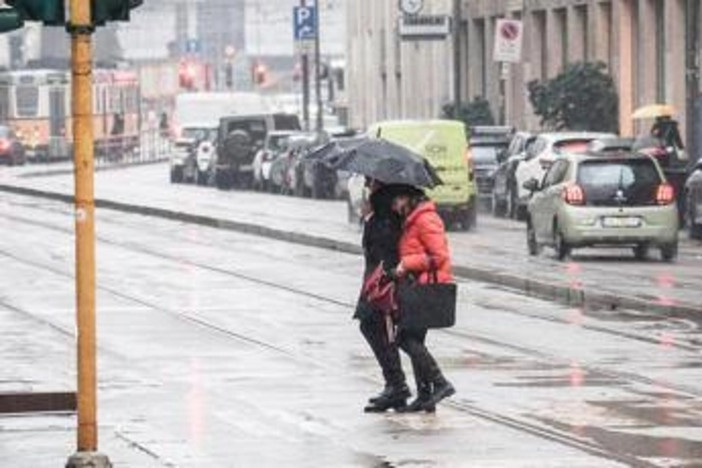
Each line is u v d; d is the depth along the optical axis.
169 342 39.28
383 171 28.55
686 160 74.38
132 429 27.64
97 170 152.75
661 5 96.44
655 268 55.72
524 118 113.25
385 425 27.97
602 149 67.25
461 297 49.16
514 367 34.72
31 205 97.56
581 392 31.36
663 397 30.69
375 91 151.88
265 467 24.36
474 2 123.50
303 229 73.38
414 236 28.70
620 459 24.81
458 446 26.02
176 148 127.38
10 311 46.09
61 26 22.83
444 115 114.88
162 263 60.78
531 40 112.94
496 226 78.50
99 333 41.00
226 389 32.09
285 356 36.69
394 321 29.14
